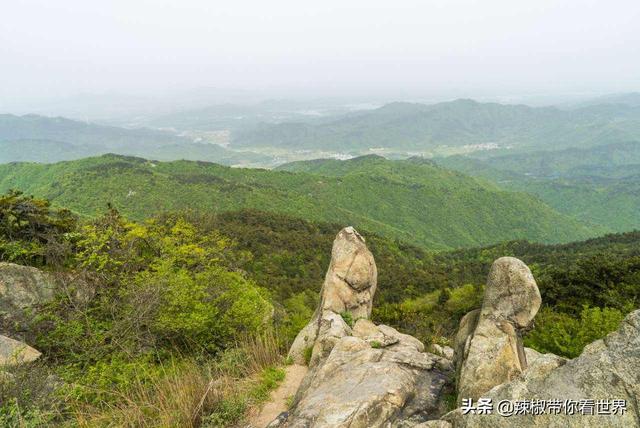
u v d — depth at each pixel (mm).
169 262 11992
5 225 11484
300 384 7398
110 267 12125
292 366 9117
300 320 15086
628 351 4047
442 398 6133
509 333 5883
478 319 6473
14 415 6297
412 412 5660
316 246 74750
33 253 11328
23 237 11859
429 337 14438
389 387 5809
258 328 10945
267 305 13930
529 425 4113
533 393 4348
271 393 7609
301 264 63969
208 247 17625
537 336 13969
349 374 6527
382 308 25516
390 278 56625
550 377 4375
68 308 10242
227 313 10836
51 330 9898
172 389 6859
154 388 7422
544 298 24297
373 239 94125
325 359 7660
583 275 23734
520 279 6047
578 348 12312
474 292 30328
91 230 12578
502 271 6254
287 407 7020
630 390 3818
